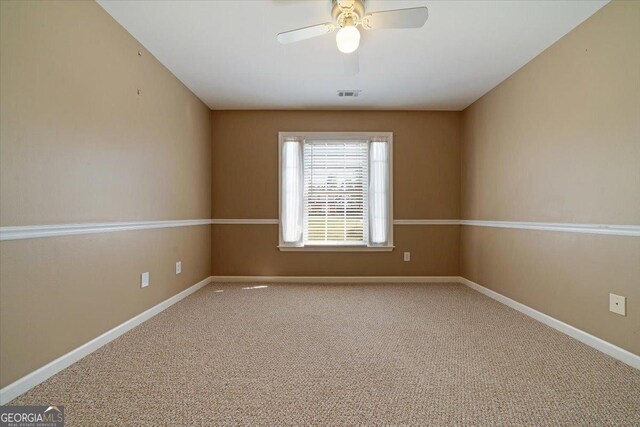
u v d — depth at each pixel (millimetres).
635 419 1548
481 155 4141
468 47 2975
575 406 1651
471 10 2441
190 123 3988
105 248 2449
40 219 1893
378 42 2902
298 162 4645
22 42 1788
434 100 4332
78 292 2180
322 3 2379
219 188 4688
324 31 2375
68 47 2098
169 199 3447
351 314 3174
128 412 1585
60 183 2035
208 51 3062
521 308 3271
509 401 1693
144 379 1907
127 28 2680
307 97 4234
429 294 3990
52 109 1976
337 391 1783
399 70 3457
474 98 4246
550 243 2887
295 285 4461
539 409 1625
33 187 1850
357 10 2268
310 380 1901
